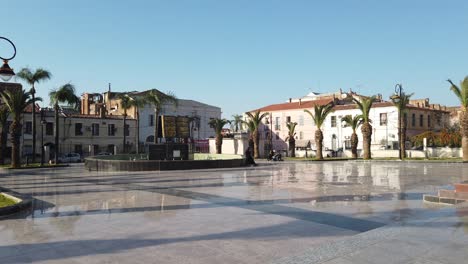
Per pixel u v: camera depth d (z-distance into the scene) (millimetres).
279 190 13891
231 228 7707
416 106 58250
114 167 25984
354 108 55031
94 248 6348
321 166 30625
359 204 10531
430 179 17938
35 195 13266
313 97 74062
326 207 10094
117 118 59000
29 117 49625
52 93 35969
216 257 5820
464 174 20953
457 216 7789
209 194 12945
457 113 60688
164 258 5781
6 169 30828
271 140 60562
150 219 8695
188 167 26578
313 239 6832
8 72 12453
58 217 9086
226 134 63812
